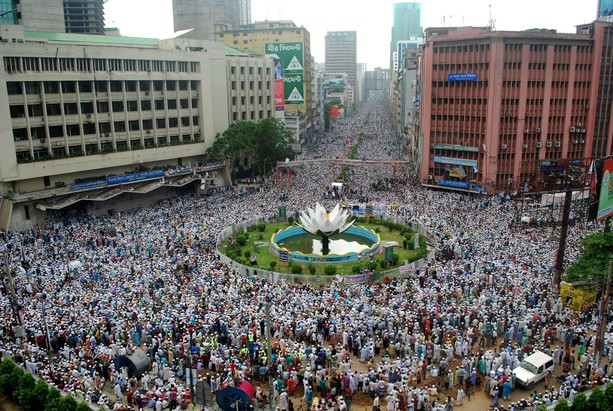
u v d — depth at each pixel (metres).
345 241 75.31
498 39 94.69
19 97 80.06
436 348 38.22
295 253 65.81
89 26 173.00
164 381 35.91
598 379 34.44
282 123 127.25
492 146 98.94
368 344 39.06
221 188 103.75
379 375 35.16
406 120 170.88
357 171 119.94
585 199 73.38
